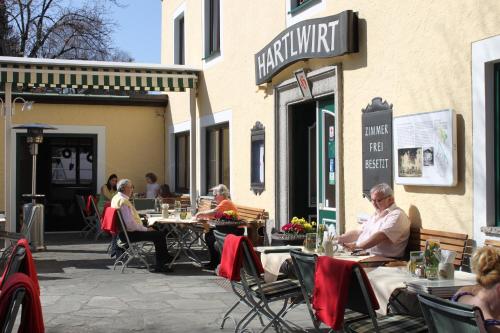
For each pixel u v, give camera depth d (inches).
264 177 409.1
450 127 238.1
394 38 275.7
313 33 327.3
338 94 316.2
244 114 443.5
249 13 433.7
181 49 640.4
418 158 255.8
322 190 346.6
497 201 226.5
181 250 427.5
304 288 202.8
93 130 642.2
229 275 222.2
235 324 253.9
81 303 295.7
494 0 222.8
